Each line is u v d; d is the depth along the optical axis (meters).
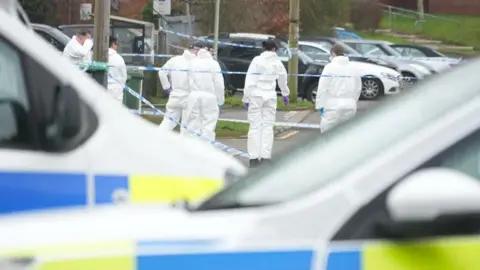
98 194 17.78
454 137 11.63
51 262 11.20
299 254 11.09
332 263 11.05
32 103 17.41
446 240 11.15
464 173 11.51
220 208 13.37
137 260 11.12
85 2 106.69
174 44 97.00
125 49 82.19
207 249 11.14
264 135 49.97
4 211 16.97
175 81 53.50
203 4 117.88
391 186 11.38
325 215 11.38
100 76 43.72
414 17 165.25
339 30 132.00
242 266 11.05
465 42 158.25
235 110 78.81
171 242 11.47
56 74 17.66
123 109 18.61
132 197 18.16
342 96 49.81
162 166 18.59
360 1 152.38
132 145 18.34
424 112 13.16
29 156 17.25
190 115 51.53
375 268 11.07
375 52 101.56
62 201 17.42
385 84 85.69
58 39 78.12
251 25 121.88
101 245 11.52
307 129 66.38
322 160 13.46
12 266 11.25
